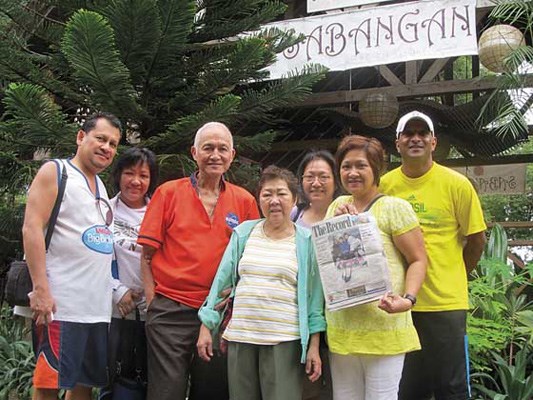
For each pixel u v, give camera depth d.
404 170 2.97
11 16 5.76
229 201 2.97
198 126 5.11
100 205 2.90
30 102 4.74
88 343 2.80
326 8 5.93
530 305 4.64
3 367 5.26
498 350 4.11
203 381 2.90
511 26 5.37
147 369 3.00
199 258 2.84
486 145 6.69
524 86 4.77
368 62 5.68
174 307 2.81
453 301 2.80
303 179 3.15
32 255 2.67
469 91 5.89
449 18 5.44
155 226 2.88
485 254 4.80
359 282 2.37
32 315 2.79
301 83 5.46
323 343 2.69
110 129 2.92
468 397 2.80
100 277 2.84
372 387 2.44
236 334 2.55
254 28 5.90
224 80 5.53
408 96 6.11
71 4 5.58
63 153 5.43
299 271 2.59
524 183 7.54
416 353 2.88
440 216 2.87
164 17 5.02
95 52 4.64
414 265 2.48
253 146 5.87
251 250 2.64
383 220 2.51
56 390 2.85
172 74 5.70
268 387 2.51
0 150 5.48
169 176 5.70
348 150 2.60
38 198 2.73
